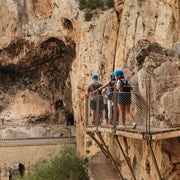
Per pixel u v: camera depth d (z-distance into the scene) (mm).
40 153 50688
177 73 16219
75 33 49156
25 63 57781
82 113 46344
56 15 52281
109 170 22172
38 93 60500
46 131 57250
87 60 46312
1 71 59750
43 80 59594
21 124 57750
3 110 59531
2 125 57875
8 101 60344
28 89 60469
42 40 54656
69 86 55844
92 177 22344
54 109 59656
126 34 42031
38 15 55062
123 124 15609
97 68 45688
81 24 47500
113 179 21281
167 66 16281
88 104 18922
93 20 46906
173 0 35375
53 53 56156
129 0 42969
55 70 58594
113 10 46281
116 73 16094
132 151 17984
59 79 58906
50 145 50969
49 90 59875
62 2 50906
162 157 14617
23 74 60000
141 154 16781
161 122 15586
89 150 39688
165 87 15969
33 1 55250
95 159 23750
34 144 50781
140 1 41344
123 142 19016
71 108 58688
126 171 18906
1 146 50438
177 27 33938
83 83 46250
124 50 41812
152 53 18797
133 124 15148
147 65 16984
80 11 48156
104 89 18469
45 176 32844
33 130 57000
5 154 50406
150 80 15609
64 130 57719
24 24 55438
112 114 17062
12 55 57250
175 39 33688
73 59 52031
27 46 55969
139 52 19594
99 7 48031
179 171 14555
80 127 46500
